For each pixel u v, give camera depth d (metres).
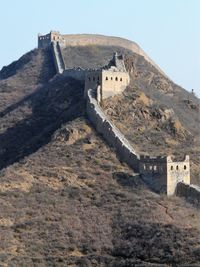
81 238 180.88
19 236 179.00
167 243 174.62
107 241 180.50
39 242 178.12
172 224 181.75
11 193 194.38
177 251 171.75
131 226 183.38
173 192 199.88
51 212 189.62
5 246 173.88
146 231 180.38
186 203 195.12
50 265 169.88
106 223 187.00
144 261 172.00
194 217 187.75
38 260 170.88
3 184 198.50
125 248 176.75
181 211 190.12
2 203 189.62
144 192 199.38
